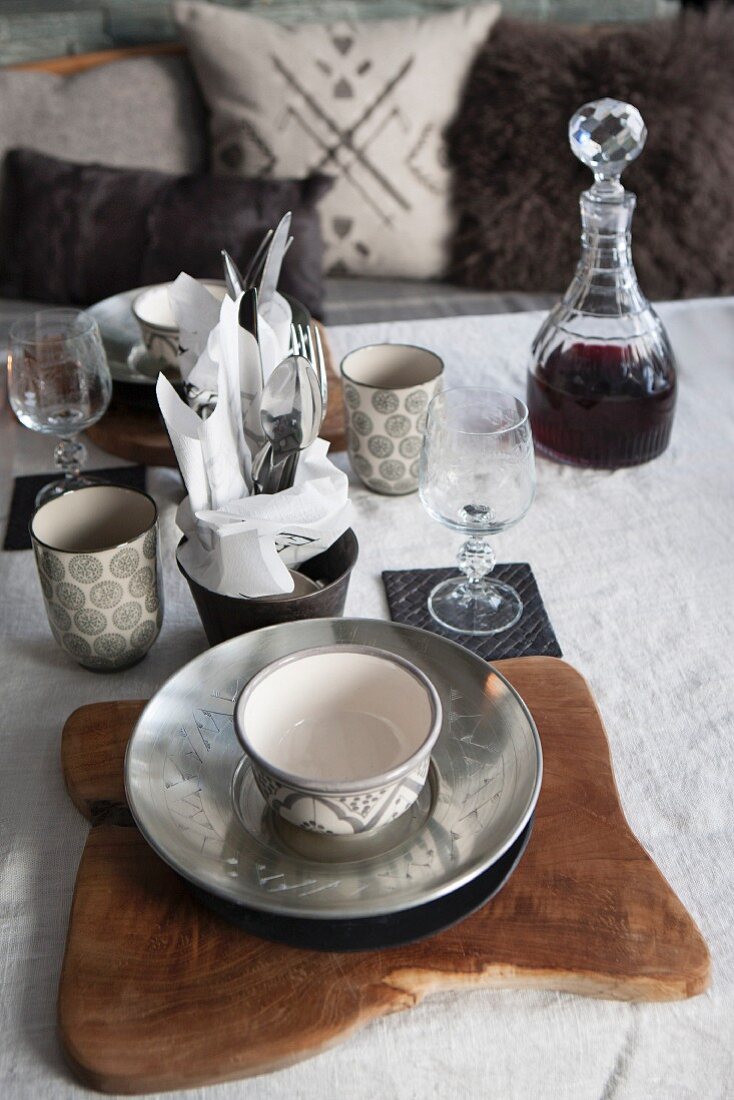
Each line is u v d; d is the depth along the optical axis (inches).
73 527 29.1
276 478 27.8
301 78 70.2
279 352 29.4
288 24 72.5
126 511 29.0
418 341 47.1
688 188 66.4
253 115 70.8
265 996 20.1
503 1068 20.5
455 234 72.9
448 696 25.2
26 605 32.2
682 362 45.7
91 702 28.2
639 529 35.2
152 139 71.8
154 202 66.4
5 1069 19.7
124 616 27.9
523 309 69.1
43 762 26.5
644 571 33.2
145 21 78.4
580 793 24.3
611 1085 20.9
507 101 68.3
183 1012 19.8
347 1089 20.0
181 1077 19.0
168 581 32.9
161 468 38.9
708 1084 21.0
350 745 22.9
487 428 31.6
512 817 21.4
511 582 32.5
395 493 37.0
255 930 20.4
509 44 69.4
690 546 34.3
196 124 73.8
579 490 37.3
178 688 25.0
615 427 37.3
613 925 21.3
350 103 70.4
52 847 24.2
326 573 29.3
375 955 20.7
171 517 36.2
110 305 45.8
